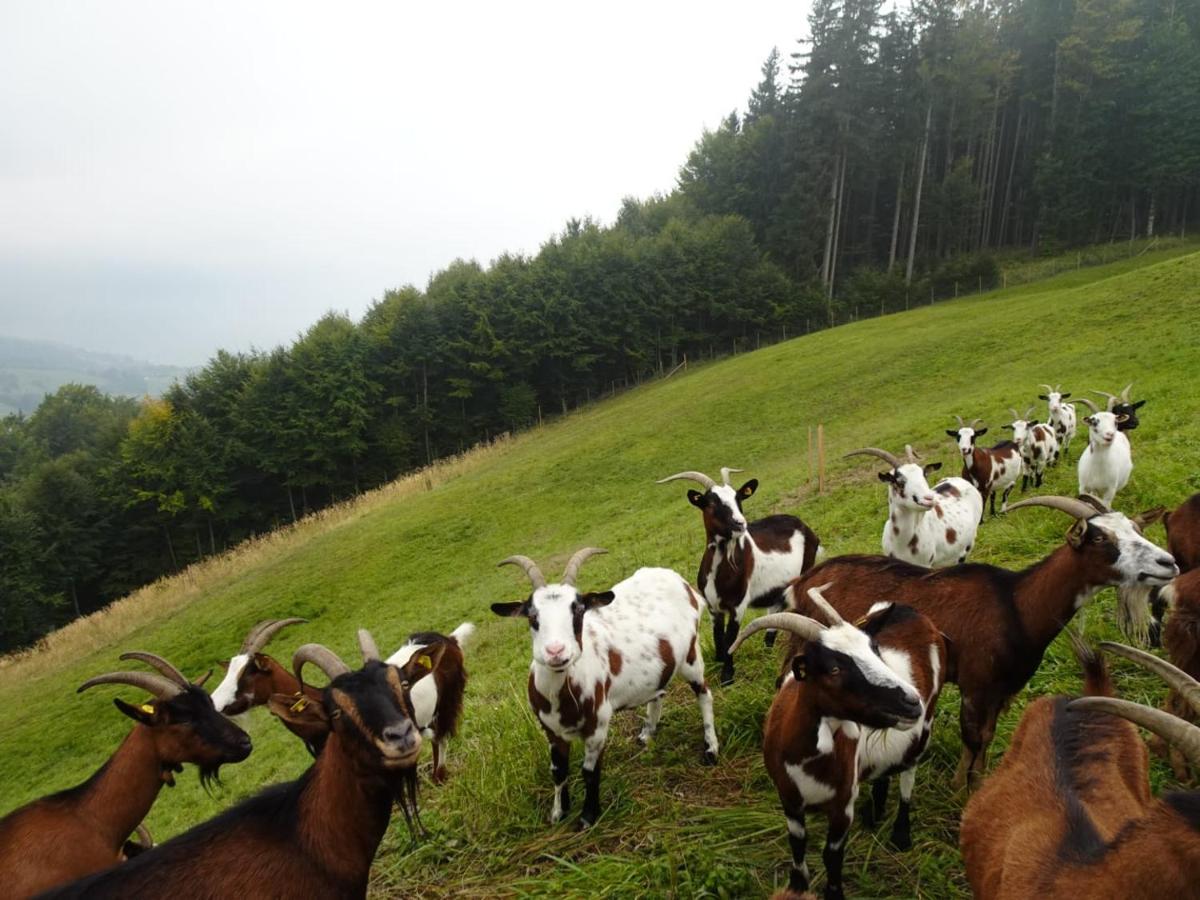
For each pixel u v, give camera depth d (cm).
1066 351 2534
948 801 536
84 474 5266
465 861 579
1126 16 6512
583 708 577
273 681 816
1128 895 275
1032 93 6588
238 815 389
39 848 505
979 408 2153
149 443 4756
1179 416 1483
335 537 2877
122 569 4825
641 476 2669
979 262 5478
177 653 2141
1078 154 5888
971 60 6184
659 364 5816
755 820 543
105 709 1847
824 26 6088
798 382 3225
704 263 5903
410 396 5344
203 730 554
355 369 5006
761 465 2383
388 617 1927
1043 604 528
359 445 4878
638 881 502
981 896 365
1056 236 6138
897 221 6569
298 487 5075
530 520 2475
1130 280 3080
